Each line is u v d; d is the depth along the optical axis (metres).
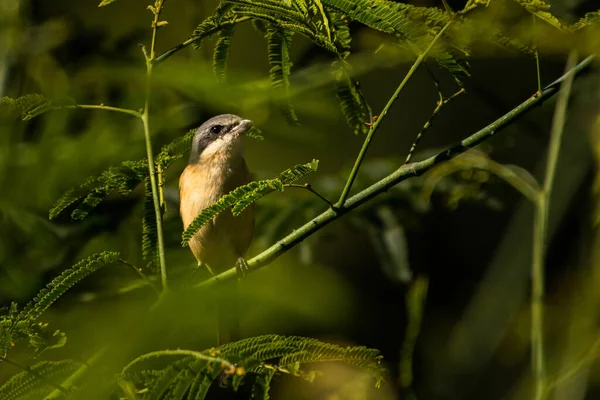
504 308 13.05
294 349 5.75
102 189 7.81
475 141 7.24
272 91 7.83
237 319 7.05
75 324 6.99
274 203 11.52
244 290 6.99
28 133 9.20
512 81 15.66
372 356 5.85
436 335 14.27
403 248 11.16
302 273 7.75
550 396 9.62
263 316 7.07
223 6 7.41
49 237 9.35
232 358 5.54
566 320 10.40
